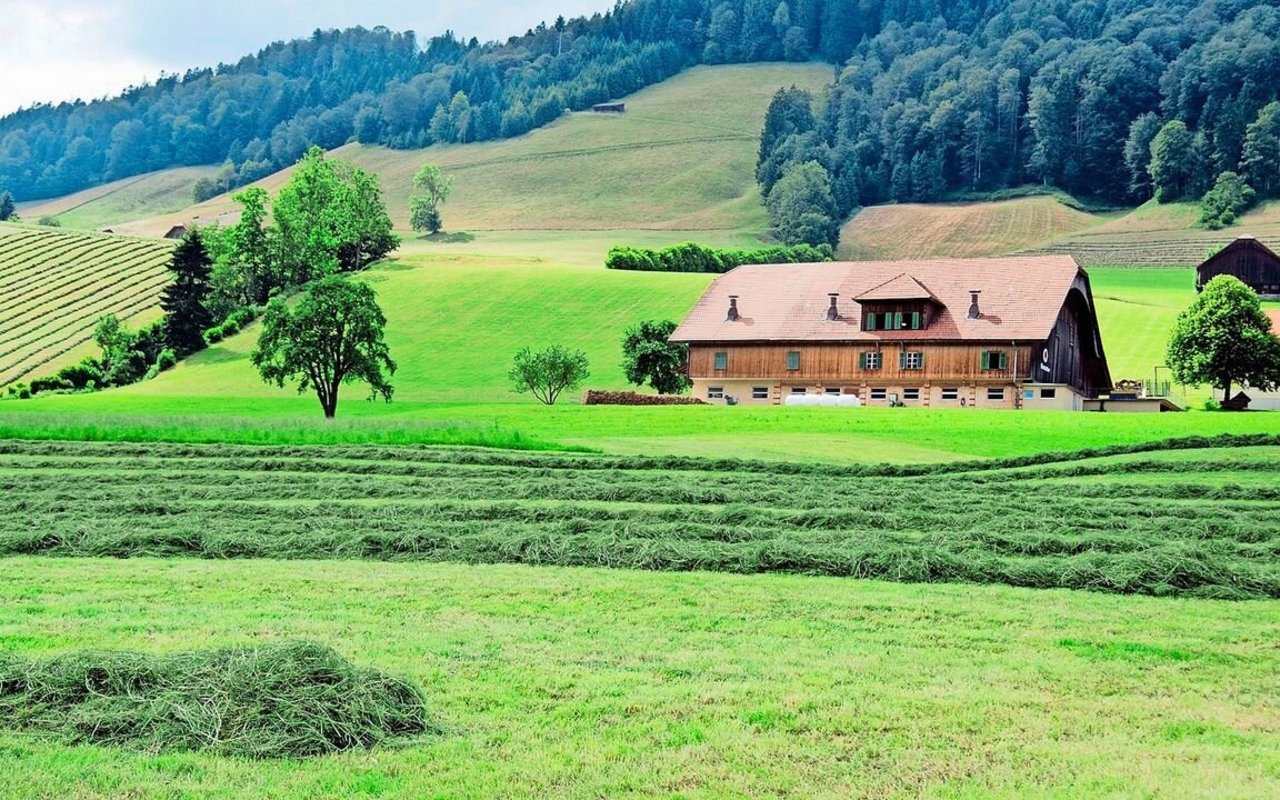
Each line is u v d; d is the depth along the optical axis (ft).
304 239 387.75
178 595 53.83
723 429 147.64
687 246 440.04
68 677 36.24
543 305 346.33
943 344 228.43
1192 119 649.61
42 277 407.03
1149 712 36.01
